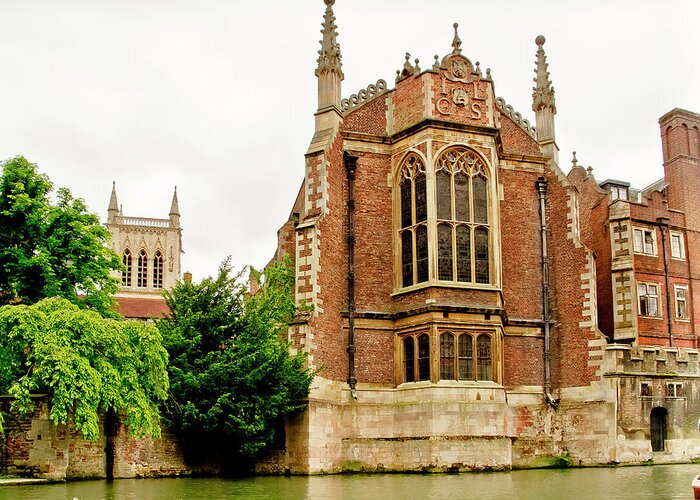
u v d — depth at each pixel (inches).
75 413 942.4
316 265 1256.2
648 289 1854.1
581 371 1366.9
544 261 1429.6
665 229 1897.1
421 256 1322.6
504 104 1488.7
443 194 1332.4
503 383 1333.7
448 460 1213.7
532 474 1130.0
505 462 1238.3
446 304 1280.8
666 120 2023.9
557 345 1402.6
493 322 1304.1
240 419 1083.3
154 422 1034.1
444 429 1230.3
